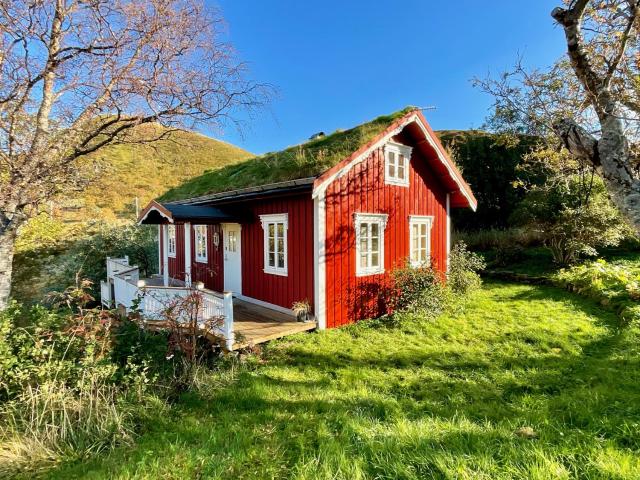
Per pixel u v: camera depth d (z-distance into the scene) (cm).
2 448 370
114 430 394
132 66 581
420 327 761
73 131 566
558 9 386
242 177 1080
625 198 334
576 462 279
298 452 330
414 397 456
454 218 2116
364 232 857
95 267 1449
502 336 687
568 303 922
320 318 762
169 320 577
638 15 354
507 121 554
